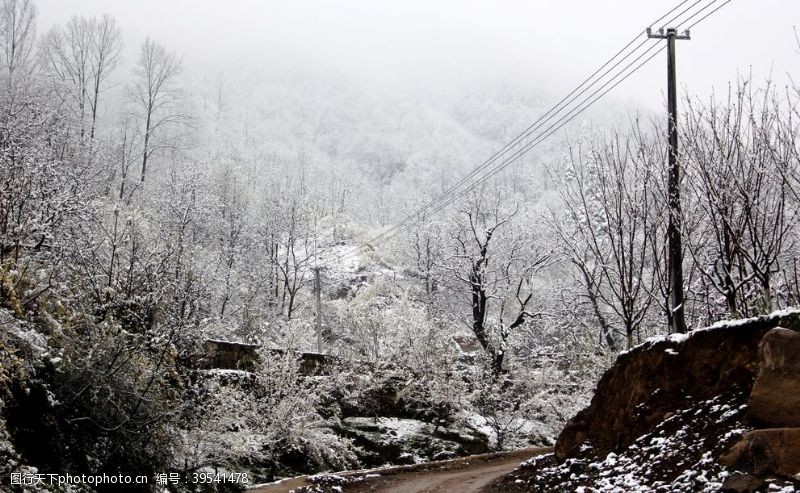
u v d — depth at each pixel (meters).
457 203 37.53
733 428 8.54
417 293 39.44
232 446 14.58
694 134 13.98
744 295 14.84
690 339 10.80
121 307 12.79
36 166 13.41
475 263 31.44
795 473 6.85
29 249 11.70
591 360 25.06
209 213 34.19
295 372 18.70
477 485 13.66
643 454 10.02
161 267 13.34
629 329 16.27
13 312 9.77
